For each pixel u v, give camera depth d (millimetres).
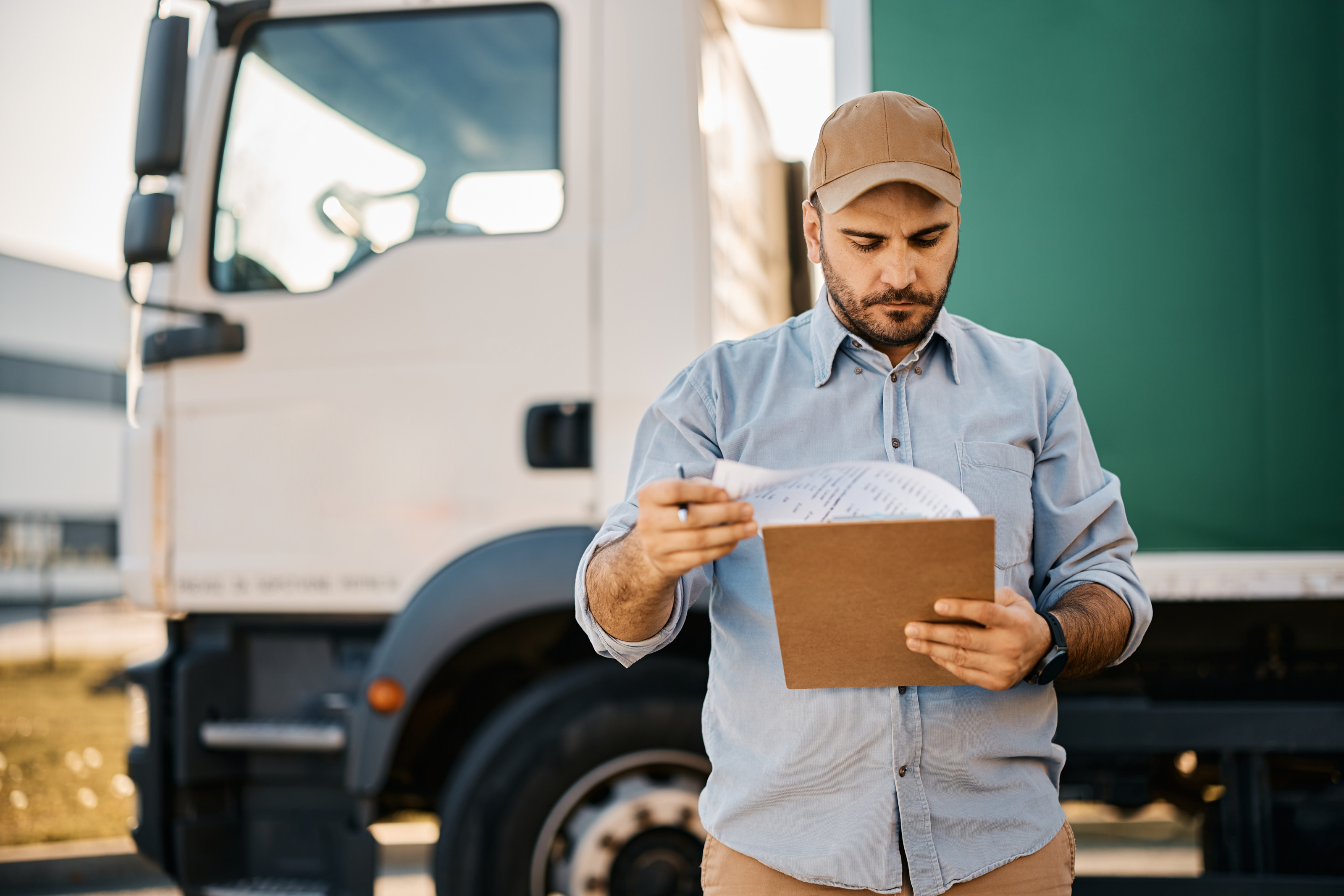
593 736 2393
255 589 2523
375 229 2553
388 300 2512
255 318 2555
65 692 9469
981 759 1366
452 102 2555
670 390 1552
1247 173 2301
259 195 2602
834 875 1345
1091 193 2326
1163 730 2398
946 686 1364
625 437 2416
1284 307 2283
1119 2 2330
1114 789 2578
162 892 4348
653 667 2428
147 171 2338
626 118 2480
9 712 8422
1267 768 2420
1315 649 2480
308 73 2627
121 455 2682
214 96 2645
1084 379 2318
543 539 2375
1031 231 2334
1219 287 2301
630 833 2391
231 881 2545
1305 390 2275
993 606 1163
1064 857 1410
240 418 2551
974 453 1431
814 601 1176
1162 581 2291
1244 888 2350
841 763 1354
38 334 19781
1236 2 2307
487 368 2467
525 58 2543
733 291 2590
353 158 2586
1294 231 2285
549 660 2662
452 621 2361
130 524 2605
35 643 13625
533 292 2465
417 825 5141
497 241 2490
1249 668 2535
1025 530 1434
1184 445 2301
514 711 2451
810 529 1109
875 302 1395
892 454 1431
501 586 2355
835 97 2387
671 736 2391
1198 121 2309
